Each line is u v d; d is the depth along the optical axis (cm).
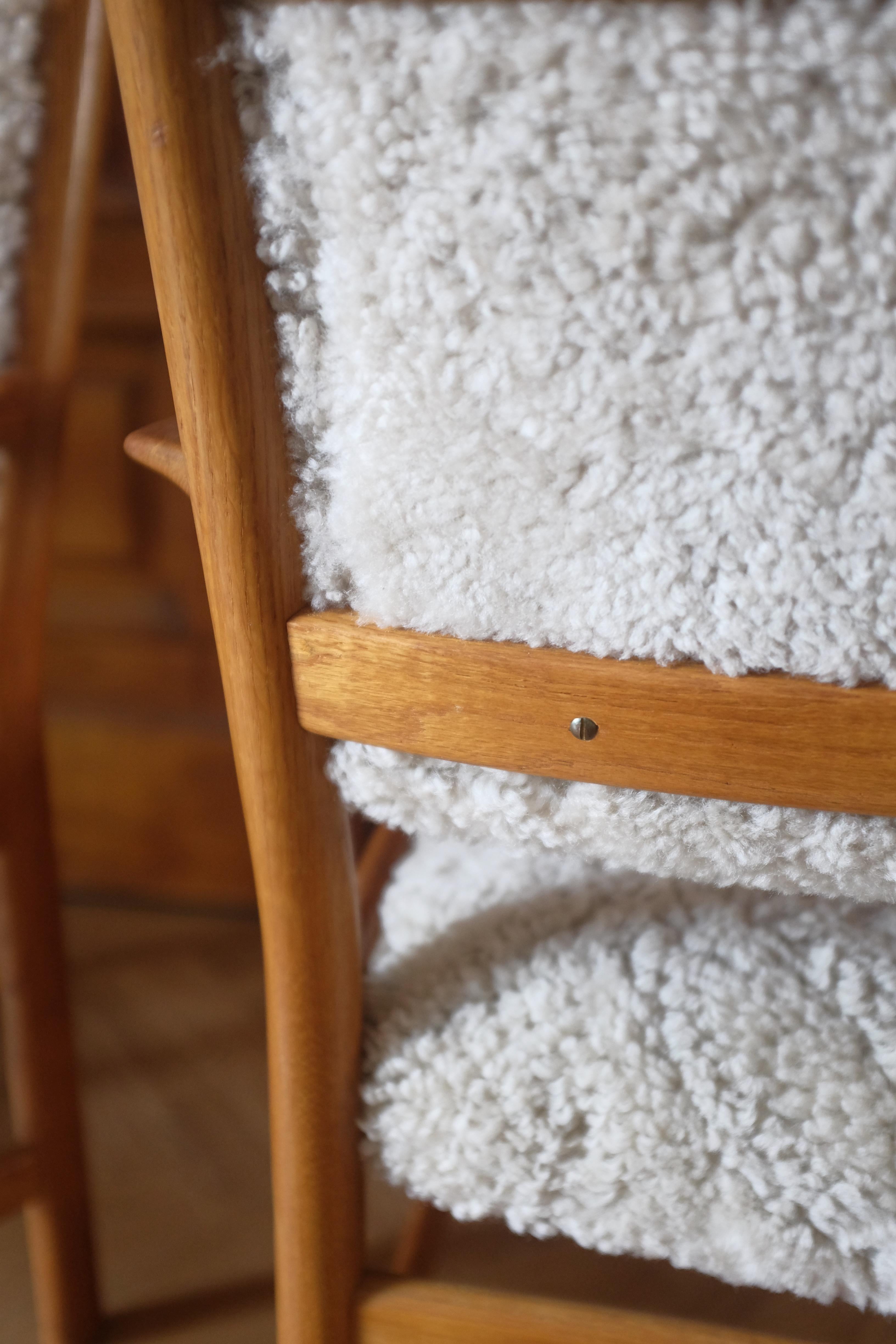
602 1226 82
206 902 228
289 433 75
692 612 72
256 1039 197
